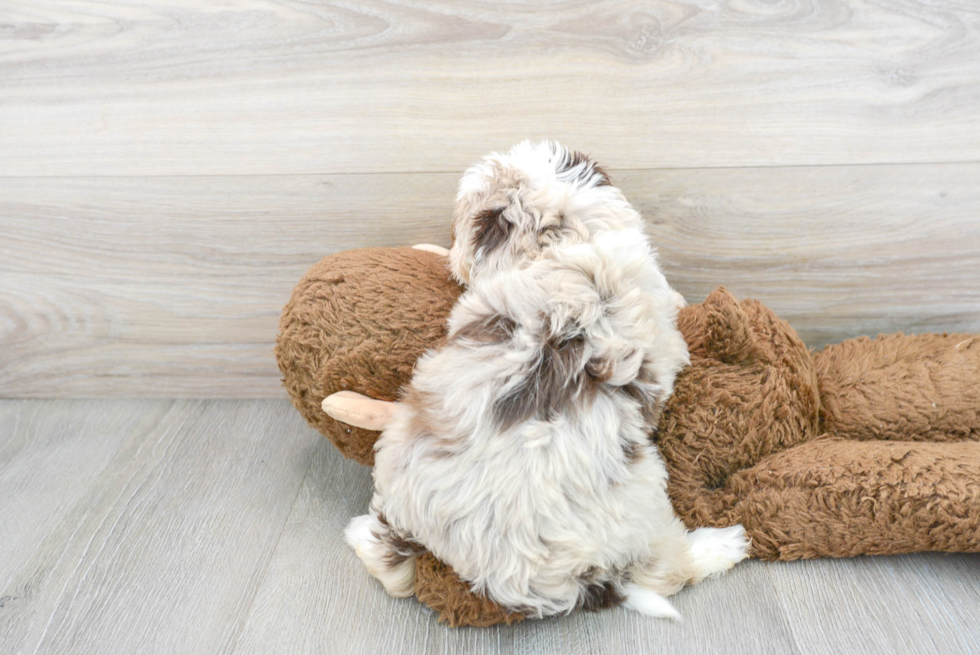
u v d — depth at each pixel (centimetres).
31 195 112
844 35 97
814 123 102
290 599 89
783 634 82
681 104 102
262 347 124
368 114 105
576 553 77
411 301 90
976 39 96
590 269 77
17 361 127
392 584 87
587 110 103
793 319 118
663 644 82
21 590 91
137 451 117
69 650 84
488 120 104
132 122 107
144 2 99
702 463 93
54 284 119
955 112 100
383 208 111
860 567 90
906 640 80
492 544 76
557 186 84
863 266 112
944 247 110
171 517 103
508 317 77
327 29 100
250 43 101
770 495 89
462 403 75
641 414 81
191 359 126
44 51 102
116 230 115
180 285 119
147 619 87
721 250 112
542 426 74
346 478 110
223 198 112
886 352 103
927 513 81
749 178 107
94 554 96
